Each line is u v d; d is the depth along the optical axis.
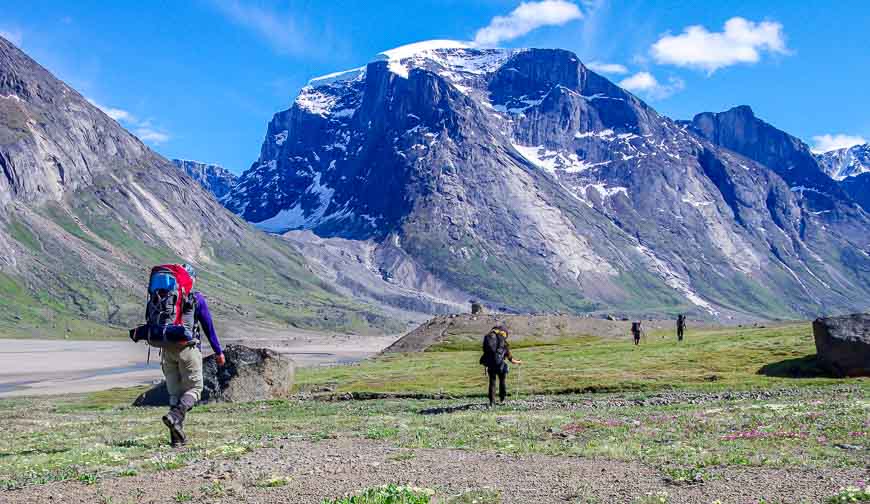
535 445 17.91
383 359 100.94
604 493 11.69
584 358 67.06
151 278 16.53
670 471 13.62
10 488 12.77
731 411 25.27
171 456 15.86
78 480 13.31
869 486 11.57
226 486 12.45
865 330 44.19
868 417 21.56
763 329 94.94
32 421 32.50
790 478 12.81
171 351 16.66
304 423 26.42
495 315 130.75
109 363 168.75
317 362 172.88
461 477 13.27
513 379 51.81
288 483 12.73
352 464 14.72
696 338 85.56
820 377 44.03
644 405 32.22
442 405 37.19
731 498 11.17
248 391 48.19
